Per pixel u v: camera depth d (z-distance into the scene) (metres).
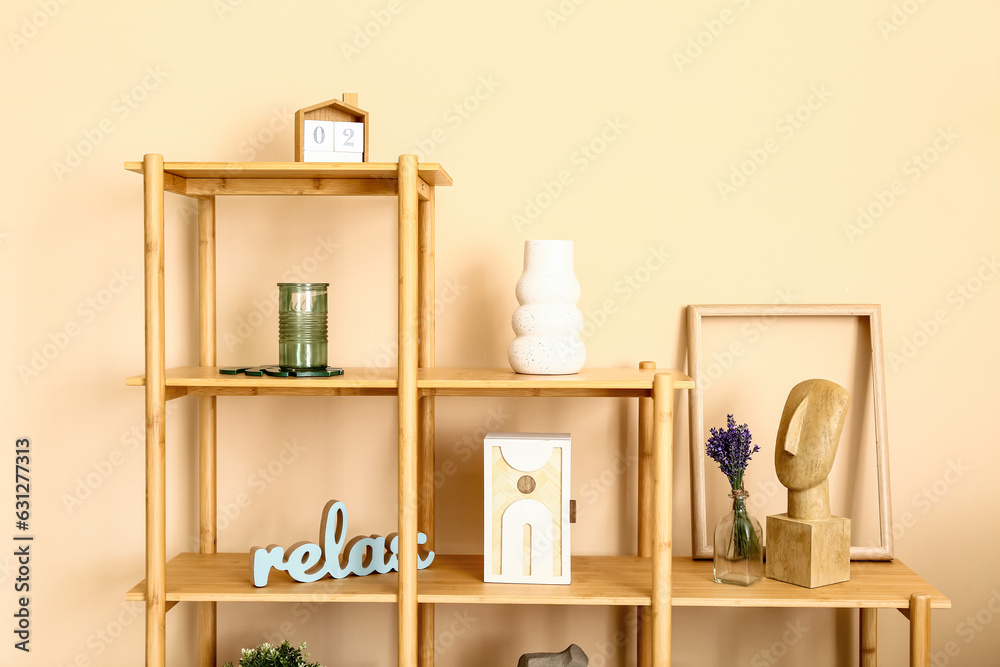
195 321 1.69
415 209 1.37
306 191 1.53
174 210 1.68
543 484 1.45
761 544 1.45
